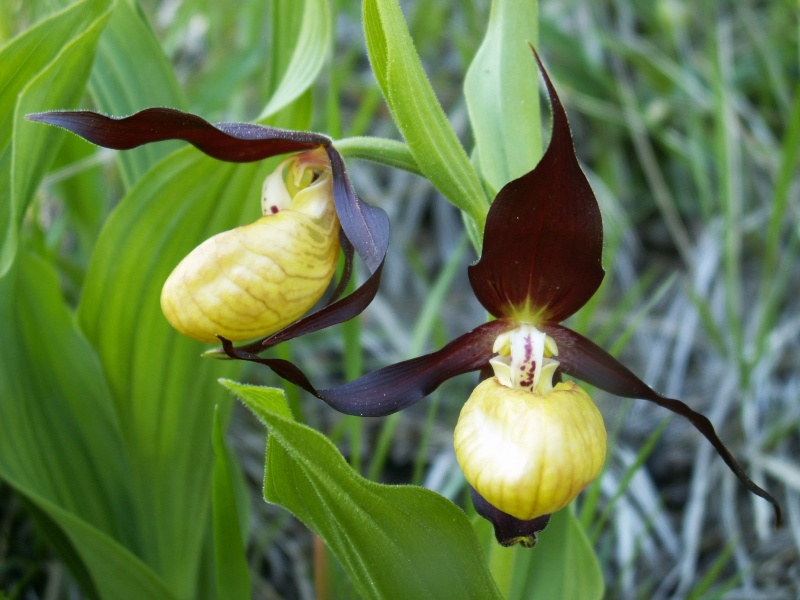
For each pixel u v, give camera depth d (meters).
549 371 0.36
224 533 0.38
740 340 0.48
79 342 0.40
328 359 0.53
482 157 0.37
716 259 0.56
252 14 0.58
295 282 0.36
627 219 0.61
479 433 0.35
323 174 0.38
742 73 0.66
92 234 0.45
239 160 0.37
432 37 0.66
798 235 0.49
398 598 0.35
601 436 0.35
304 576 0.44
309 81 0.38
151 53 0.41
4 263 0.37
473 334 0.36
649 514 0.46
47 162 0.38
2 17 0.46
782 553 0.45
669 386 0.51
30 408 0.39
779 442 0.47
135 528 0.40
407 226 0.61
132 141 0.36
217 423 0.37
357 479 0.34
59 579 0.42
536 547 0.39
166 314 0.36
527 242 0.35
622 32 0.68
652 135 0.65
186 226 0.39
